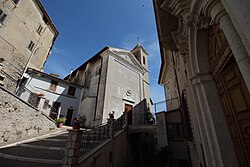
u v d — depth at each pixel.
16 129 7.85
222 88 2.97
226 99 2.84
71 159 4.17
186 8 3.05
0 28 13.01
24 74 14.78
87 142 5.68
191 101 4.55
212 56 3.24
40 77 15.67
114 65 17.42
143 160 13.03
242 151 2.40
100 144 6.51
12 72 13.52
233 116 2.62
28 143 6.87
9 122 7.57
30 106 8.86
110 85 15.62
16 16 14.55
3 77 12.50
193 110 4.43
